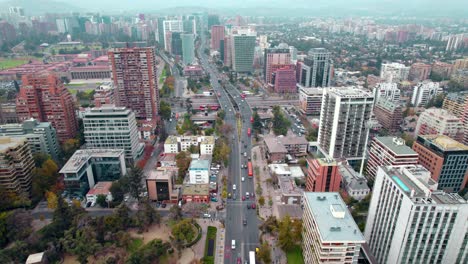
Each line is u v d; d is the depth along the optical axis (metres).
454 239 164.12
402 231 164.88
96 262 196.50
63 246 199.62
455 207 156.00
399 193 169.00
